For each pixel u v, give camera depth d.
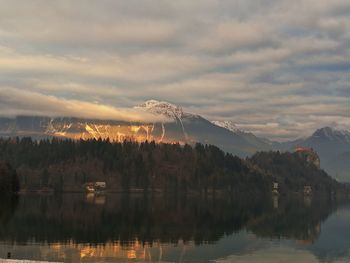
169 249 98.00
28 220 142.88
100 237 111.44
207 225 146.88
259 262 88.19
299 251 100.81
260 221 168.38
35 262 65.94
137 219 158.62
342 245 109.69
